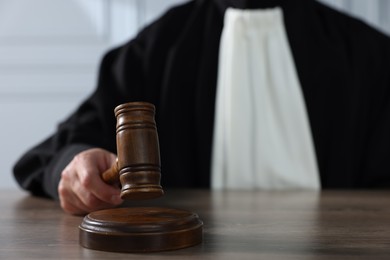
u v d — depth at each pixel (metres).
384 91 1.55
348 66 1.51
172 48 1.53
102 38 2.55
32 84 2.55
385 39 1.62
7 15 2.57
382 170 1.47
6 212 0.89
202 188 1.37
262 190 1.28
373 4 2.40
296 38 1.48
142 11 2.53
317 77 1.47
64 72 2.55
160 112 1.51
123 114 0.61
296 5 1.49
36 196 1.14
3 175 2.54
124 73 1.50
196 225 0.60
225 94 1.45
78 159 0.86
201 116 1.46
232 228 0.70
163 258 0.53
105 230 0.57
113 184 0.83
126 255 0.55
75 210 0.85
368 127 1.54
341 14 1.61
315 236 0.64
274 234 0.66
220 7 1.52
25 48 2.56
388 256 0.53
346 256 0.53
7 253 0.56
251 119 1.45
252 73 1.45
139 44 1.57
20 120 2.55
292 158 1.43
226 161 1.45
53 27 2.56
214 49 1.50
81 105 1.45
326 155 1.48
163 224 0.57
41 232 0.69
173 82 1.49
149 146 0.60
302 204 0.97
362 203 0.98
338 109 1.47
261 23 1.47
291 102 1.44
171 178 1.47
